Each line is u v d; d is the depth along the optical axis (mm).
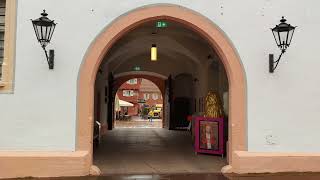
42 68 8359
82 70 8406
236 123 8641
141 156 10602
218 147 10555
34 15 8430
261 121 8664
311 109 8781
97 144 12891
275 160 8484
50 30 8008
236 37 8711
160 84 24500
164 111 24438
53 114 8320
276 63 8672
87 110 8359
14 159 8016
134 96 55500
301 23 8891
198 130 10953
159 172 8516
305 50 8859
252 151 8609
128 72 22172
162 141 14664
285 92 8750
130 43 14547
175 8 8609
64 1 8477
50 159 8070
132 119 47125
